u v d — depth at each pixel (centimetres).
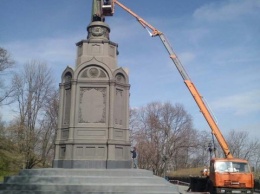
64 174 1562
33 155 3947
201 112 2630
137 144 5809
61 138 1823
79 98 1816
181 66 2836
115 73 1852
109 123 1778
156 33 2959
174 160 6706
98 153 1739
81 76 1842
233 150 8325
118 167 1731
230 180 2156
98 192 1416
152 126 6056
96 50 1922
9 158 3684
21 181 1498
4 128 3856
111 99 1805
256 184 3097
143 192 1433
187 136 6078
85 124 1781
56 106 4297
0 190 1416
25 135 3853
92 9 2080
